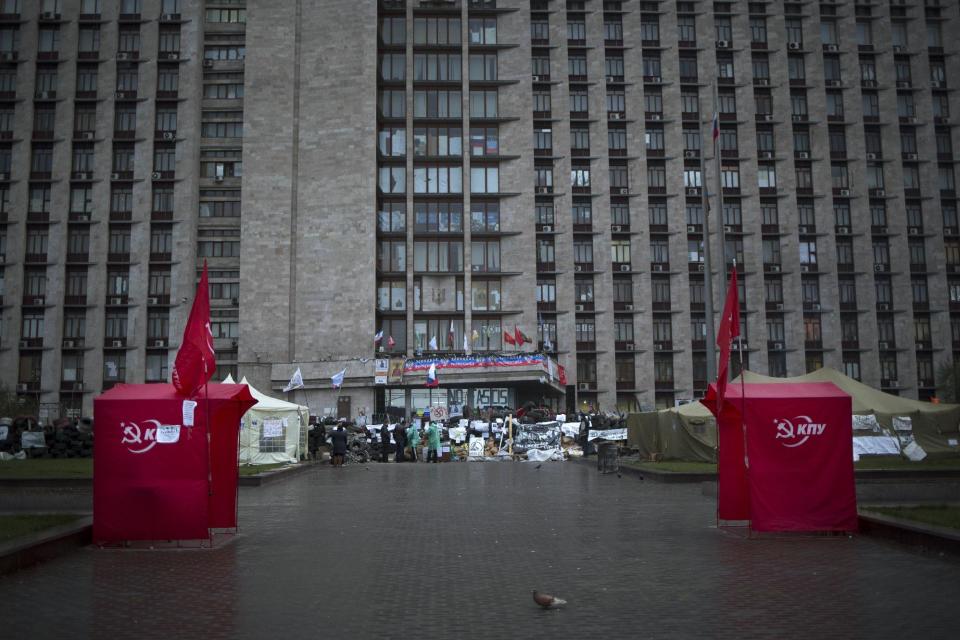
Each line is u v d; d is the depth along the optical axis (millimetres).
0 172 66562
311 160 67312
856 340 71812
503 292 68438
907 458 29172
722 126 72500
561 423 43375
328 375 61625
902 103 74875
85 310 66188
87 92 67875
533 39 72625
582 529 13766
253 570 10211
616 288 71062
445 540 12594
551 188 70375
